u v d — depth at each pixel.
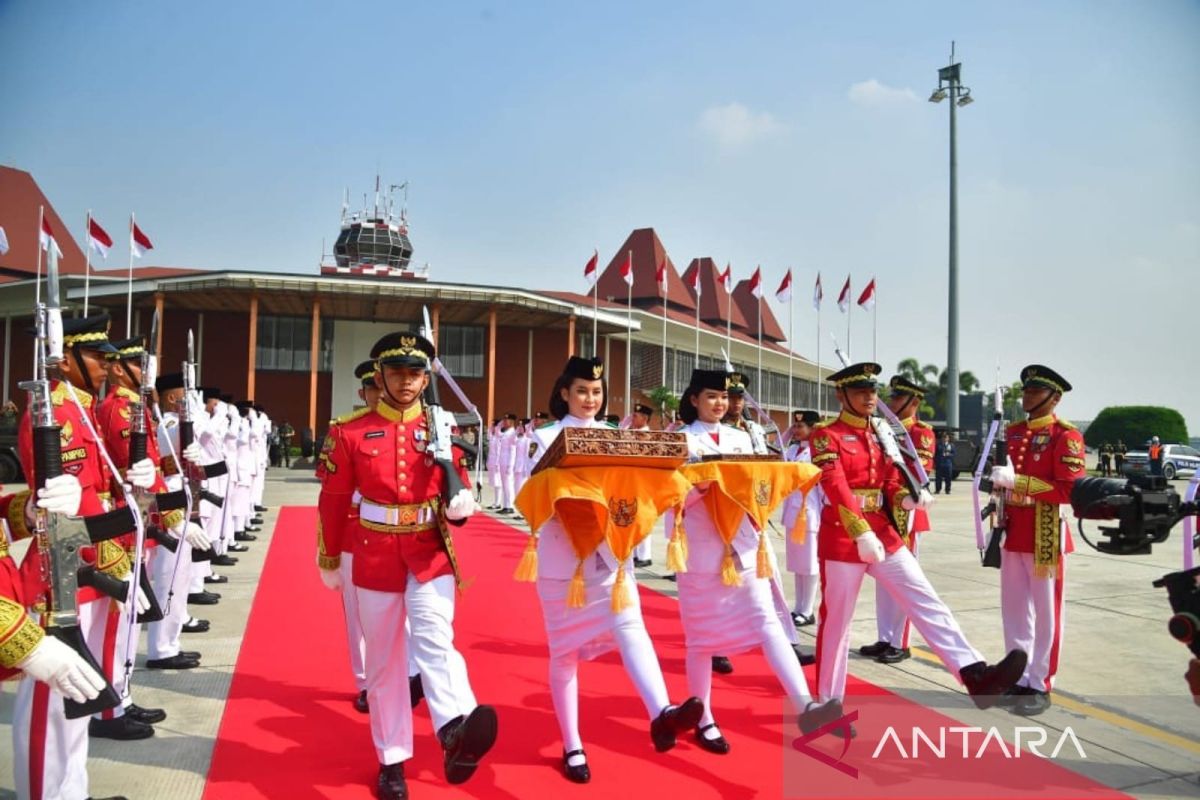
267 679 5.30
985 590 8.66
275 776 3.86
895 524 4.75
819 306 24.72
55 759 3.37
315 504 16.69
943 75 24.83
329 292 27.39
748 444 4.92
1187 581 3.79
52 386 3.79
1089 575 9.79
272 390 33.16
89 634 3.71
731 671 5.67
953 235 24.77
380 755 3.69
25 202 33.62
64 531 3.03
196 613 7.12
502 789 3.74
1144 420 40.06
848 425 4.84
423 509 3.87
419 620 3.71
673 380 41.75
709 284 50.59
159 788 3.73
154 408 5.25
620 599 3.82
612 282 46.84
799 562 7.15
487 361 35.28
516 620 6.87
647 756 4.11
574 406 4.34
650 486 3.90
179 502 4.45
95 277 27.98
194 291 27.00
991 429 5.70
